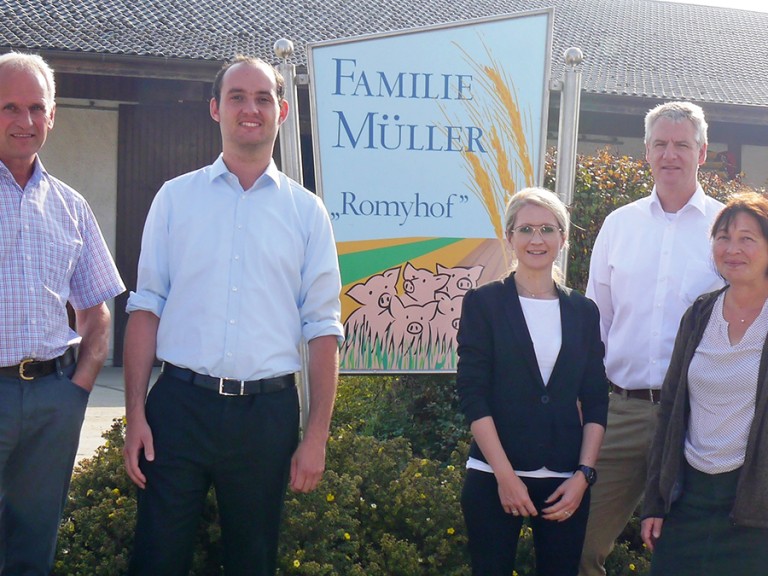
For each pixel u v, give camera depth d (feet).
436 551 14.29
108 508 13.55
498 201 16.38
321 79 15.90
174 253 11.61
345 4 47.50
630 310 13.60
